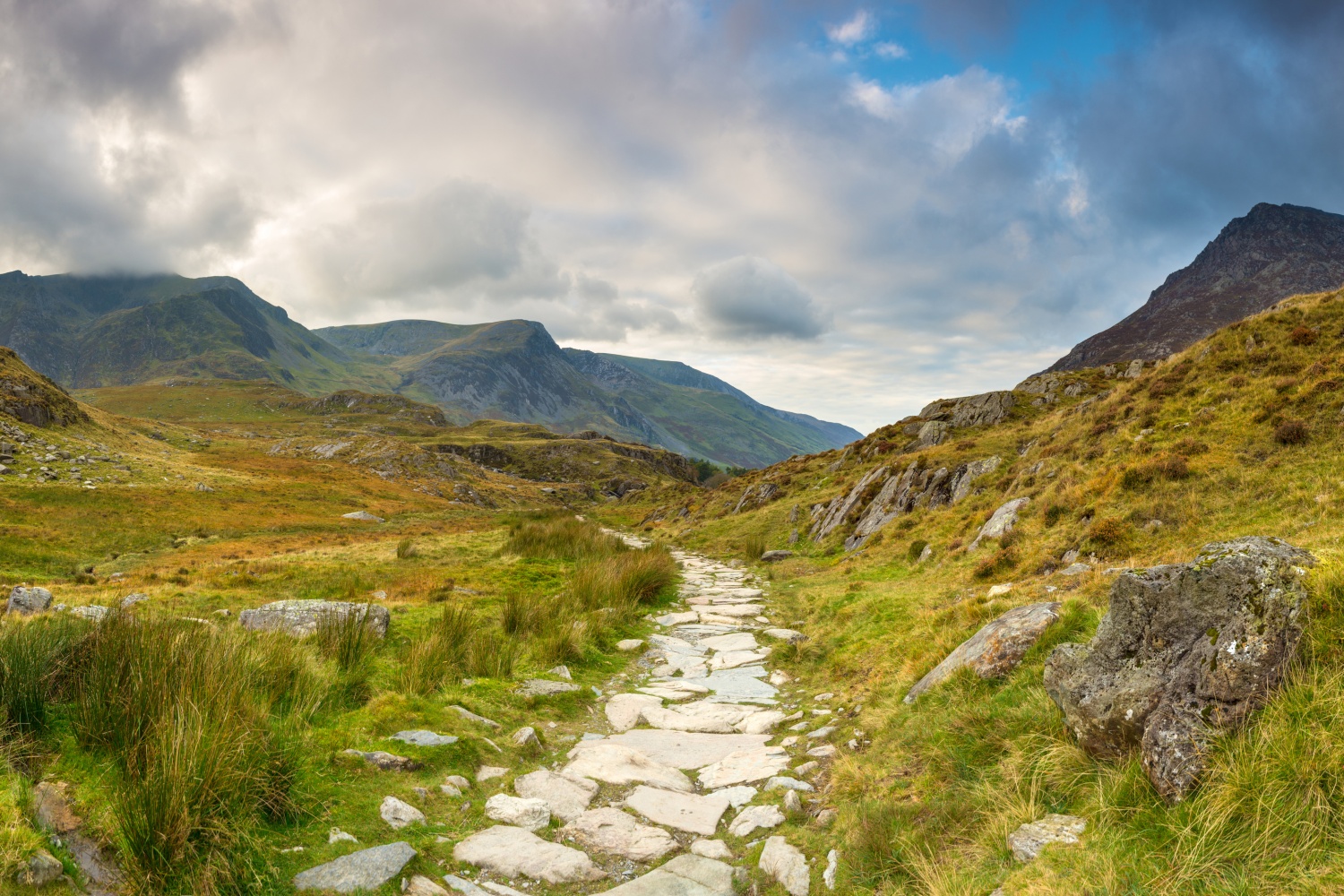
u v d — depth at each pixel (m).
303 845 5.12
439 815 6.13
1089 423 24.62
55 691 6.23
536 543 29.84
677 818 6.51
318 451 138.00
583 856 5.66
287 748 6.12
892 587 18.20
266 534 53.59
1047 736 6.13
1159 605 5.61
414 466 130.12
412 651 10.34
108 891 4.19
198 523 54.59
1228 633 5.01
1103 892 4.03
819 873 5.36
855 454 48.94
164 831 4.47
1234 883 3.87
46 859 4.04
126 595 18.61
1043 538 16.59
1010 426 41.31
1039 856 4.60
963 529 22.17
